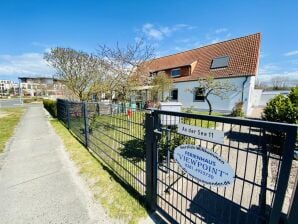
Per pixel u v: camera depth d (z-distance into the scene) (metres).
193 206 2.54
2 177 3.66
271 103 5.37
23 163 4.35
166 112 2.11
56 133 7.45
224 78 14.30
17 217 2.52
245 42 15.45
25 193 3.08
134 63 9.91
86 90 11.68
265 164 1.40
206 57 17.48
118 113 3.38
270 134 1.36
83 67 11.48
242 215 2.30
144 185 2.75
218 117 1.57
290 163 1.19
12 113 16.22
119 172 3.61
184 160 2.06
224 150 4.64
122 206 2.67
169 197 2.78
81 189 3.17
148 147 2.45
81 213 2.57
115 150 3.58
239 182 3.21
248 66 13.66
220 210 2.44
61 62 11.55
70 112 7.63
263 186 1.42
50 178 3.58
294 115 4.70
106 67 9.86
